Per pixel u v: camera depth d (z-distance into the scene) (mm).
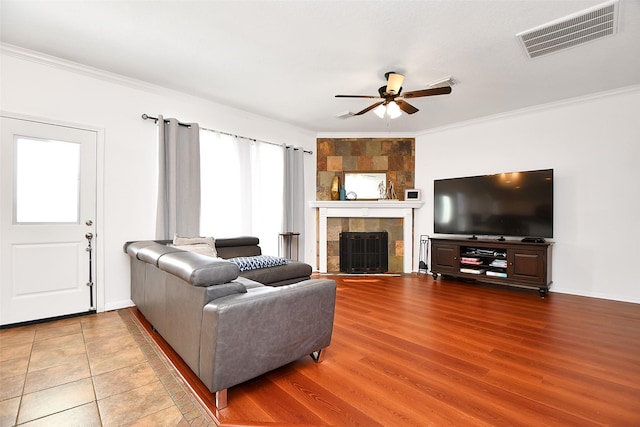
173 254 1986
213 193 4195
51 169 3033
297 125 5297
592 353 2293
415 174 5688
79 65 3123
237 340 1626
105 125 3328
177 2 2211
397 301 3711
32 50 2861
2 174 2783
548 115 4250
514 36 2609
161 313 2312
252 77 3439
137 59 3045
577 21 2391
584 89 3715
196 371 1727
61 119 3059
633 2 2164
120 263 3424
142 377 1943
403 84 3570
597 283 3891
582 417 1559
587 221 3961
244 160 4555
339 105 4320
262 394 1757
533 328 2807
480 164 4887
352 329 2781
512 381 1901
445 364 2121
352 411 1604
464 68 3184
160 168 3584
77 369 2037
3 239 2785
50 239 3012
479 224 4664
